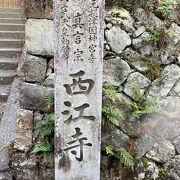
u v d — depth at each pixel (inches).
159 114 131.3
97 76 109.3
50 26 122.3
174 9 128.9
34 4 120.7
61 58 108.1
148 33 128.8
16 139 127.3
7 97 180.2
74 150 114.3
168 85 131.8
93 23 106.0
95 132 113.3
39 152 125.2
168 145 132.1
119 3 128.2
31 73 125.8
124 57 128.8
